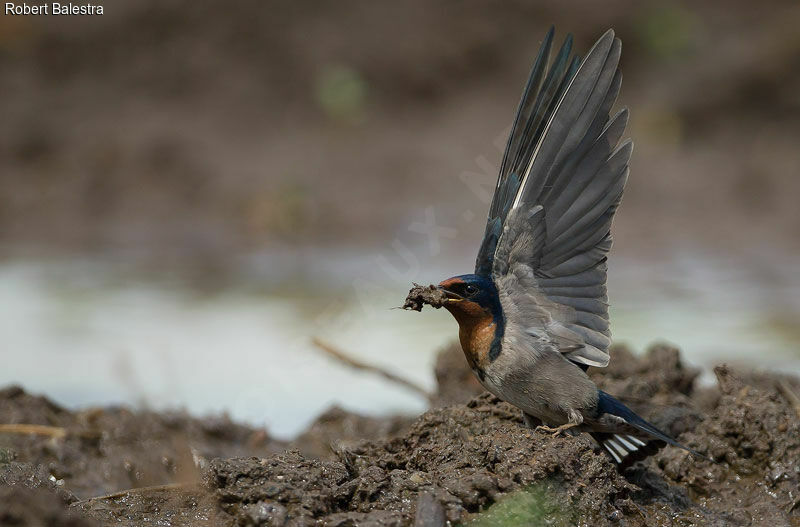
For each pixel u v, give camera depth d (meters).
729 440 8.76
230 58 26.17
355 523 6.70
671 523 7.84
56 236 20.70
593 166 7.65
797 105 23.33
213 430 10.60
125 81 25.89
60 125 24.42
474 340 7.80
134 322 15.12
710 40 24.66
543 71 7.68
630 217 20.89
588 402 7.65
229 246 20.02
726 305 15.59
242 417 11.77
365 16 26.48
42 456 9.68
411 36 25.88
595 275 7.69
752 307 15.52
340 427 11.11
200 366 13.12
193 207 21.98
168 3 26.94
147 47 26.47
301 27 26.45
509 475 7.19
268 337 14.45
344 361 11.77
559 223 7.65
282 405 12.04
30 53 26.36
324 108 24.91
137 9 26.88
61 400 12.21
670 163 22.59
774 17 24.81
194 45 26.44
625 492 7.41
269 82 25.61
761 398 8.94
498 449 7.32
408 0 26.67
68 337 14.44
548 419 7.87
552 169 7.62
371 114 24.78
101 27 26.70
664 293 16.53
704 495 8.52
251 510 6.75
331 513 6.92
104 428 10.29
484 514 6.95
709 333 14.27
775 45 23.95
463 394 10.80
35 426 10.20
